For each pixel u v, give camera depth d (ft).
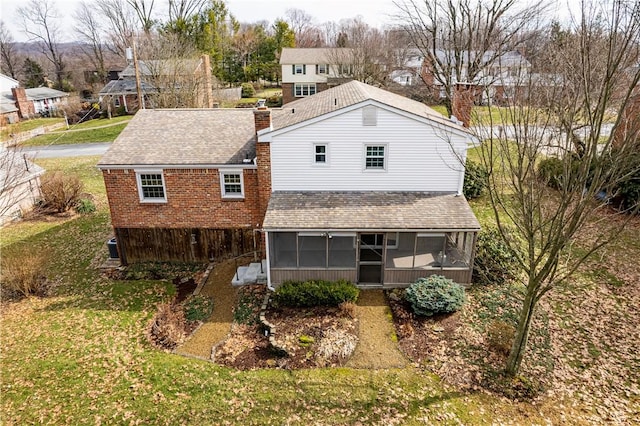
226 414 37.76
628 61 30.04
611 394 38.70
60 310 54.54
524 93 38.63
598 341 45.29
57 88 257.14
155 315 52.37
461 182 58.65
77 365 44.16
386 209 55.83
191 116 71.61
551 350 44.29
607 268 58.29
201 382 41.45
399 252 57.11
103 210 88.99
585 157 31.81
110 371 43.21
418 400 38.73
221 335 48.70
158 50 133.69
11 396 40.16
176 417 37.52
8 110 182.09
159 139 65.67
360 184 59.26
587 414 36.78
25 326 51.21
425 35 112.27
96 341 48.08
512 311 50.21
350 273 55.67
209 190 62.90
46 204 88.79
